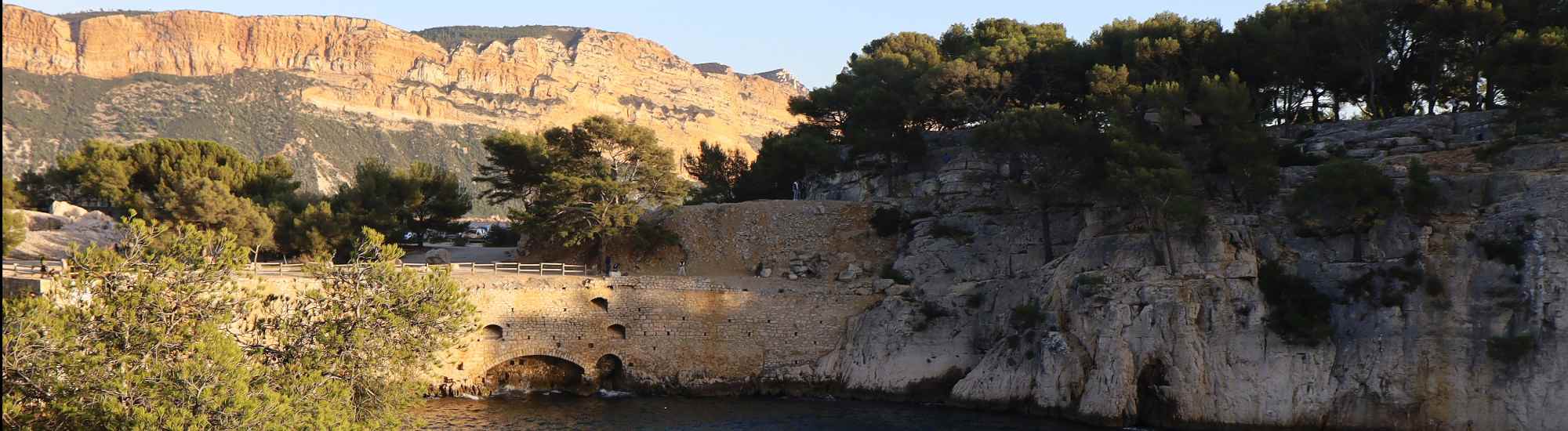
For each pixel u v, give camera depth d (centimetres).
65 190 12281
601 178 10112
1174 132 8650
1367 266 7706
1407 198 7738
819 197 11988
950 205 10056
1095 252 8488
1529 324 7044
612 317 8875
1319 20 10575
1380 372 7356
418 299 6294
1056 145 9025
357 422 5822
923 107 11100
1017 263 9225
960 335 8831
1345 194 7700
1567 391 6825
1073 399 8025
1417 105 11044
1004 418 8062
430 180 12369
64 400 4716
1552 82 8419
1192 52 10550
